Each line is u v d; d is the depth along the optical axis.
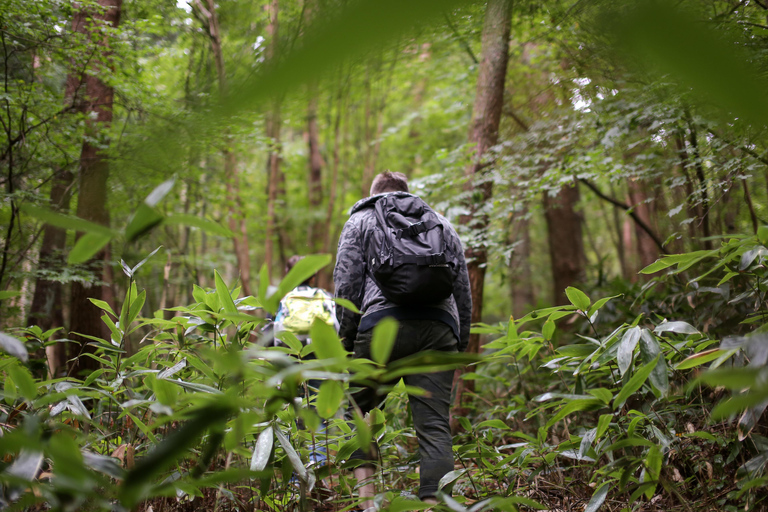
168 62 4.26
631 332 1.41
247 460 1.74
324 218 11.47
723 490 1.73
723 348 0.85
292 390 0.74
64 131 3.41
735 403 0.28
